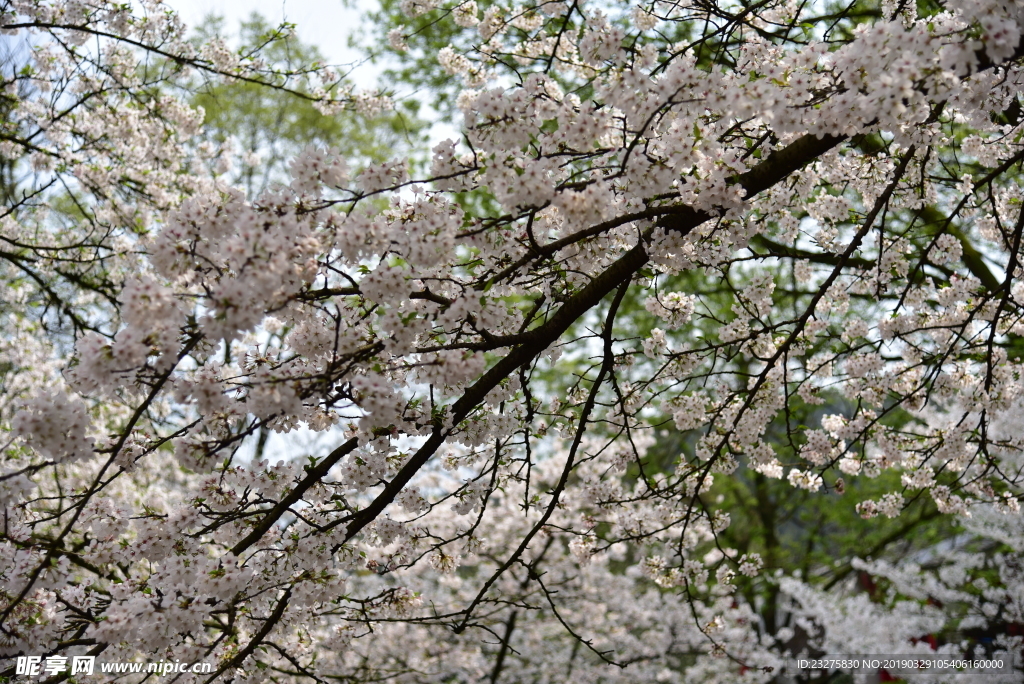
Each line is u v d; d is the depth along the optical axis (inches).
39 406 96.8
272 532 134.1
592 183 109.1
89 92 258.5
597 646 444.1
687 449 406.6
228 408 117.0
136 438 124.0
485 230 118.9
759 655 464.1
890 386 201.5
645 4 179.9
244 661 157.6
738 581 568.4
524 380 144.2
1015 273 194.4
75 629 134.1
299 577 122.9
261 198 105.8
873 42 102.2
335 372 112.3
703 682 478.6
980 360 185.0
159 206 289.9
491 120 114.2
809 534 643.5
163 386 111.2
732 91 106.9
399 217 116.6
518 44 199.6
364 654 382.3
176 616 107.3
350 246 103.7
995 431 273.7
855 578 607.2
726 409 198.8
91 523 127.2
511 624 400.5
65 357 337.7
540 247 113.0
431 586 413.1
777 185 184.9
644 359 394.0
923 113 108.3
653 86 108.6
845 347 211.3
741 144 142.8
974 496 319.6
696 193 112.6
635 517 205.8
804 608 492.1
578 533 191.6
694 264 151.1
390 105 266.8
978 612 436.5
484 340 122.9
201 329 101.4
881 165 188.7
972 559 434.3
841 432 202.4
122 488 315.6
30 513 131.3
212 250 106.9
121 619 105.0
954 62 97.6
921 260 172.9
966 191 189.5
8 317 338.0
